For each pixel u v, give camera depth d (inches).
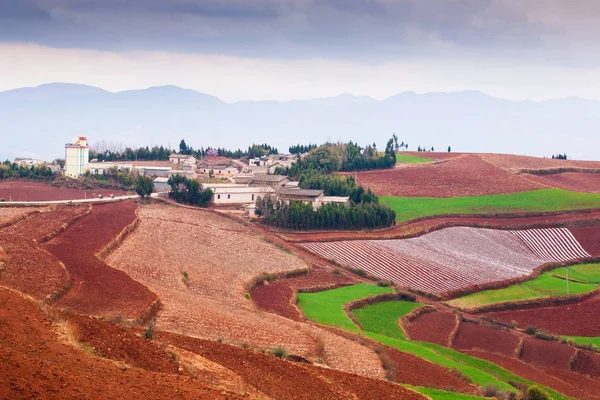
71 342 1540.4
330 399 1668.3
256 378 1701.5
